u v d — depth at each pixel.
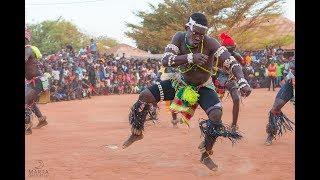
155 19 42.03
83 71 20.78
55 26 44.16
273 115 6.65
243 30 41.38
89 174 4.84
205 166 5.24
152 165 5.32
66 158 5.73
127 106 15.48
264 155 5.88
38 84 8.11
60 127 9.14
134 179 4.61
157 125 9.23
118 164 5.37
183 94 5.12
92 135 7.91
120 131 8.48
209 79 5.22
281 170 4.96
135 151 6.24
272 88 25.39
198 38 5.00
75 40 45.75
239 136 5.00
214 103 5.04
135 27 42.34
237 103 7.45
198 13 5.04
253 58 28.70
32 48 7.90
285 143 6.83
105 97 21.47
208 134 4.94
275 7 40.41
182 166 5.26
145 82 25.55
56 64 19.02
